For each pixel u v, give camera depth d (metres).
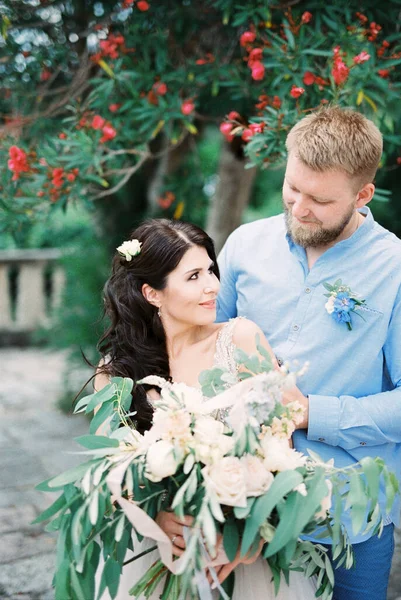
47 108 3.60
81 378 5.43
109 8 3.33
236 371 1.82
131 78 3.10
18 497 3.75
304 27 2.62
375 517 1.52
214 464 1.41
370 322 1.77
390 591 2.87
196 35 3.39
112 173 3.35
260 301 1.92
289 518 1.39
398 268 1.79
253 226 2.04
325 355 1.79
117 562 1.55
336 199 1.67
